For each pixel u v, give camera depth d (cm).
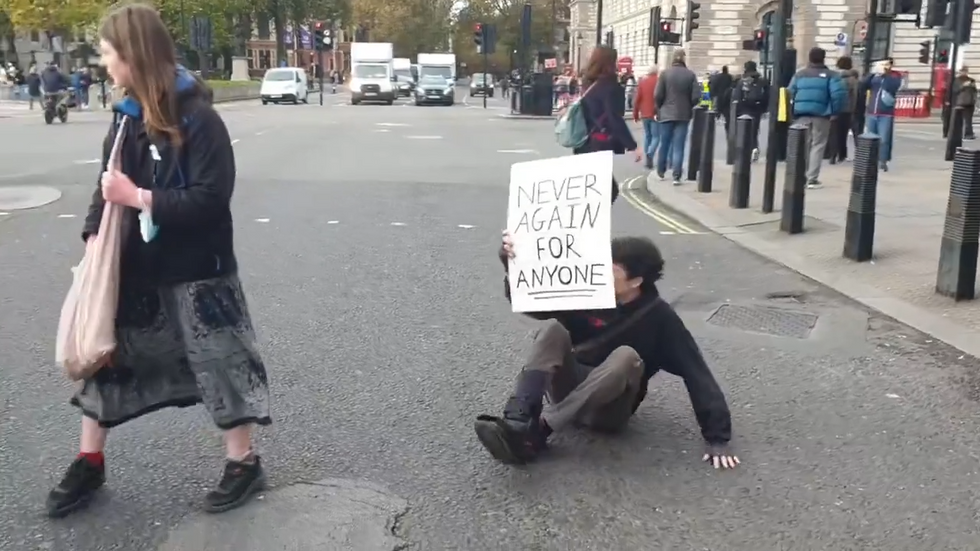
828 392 480
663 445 412
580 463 392
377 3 8719
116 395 336
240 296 339
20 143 1847
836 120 1488
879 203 1079
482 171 1434
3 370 497
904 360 531
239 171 1389
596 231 367
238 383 335
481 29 3956
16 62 5825
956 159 640
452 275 728
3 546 322
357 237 881
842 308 643
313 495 360
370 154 1692
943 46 3183
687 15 2639
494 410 452
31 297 646
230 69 6538
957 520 348
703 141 1205
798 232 903
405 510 350
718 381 495
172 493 362
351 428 427
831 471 388
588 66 845
